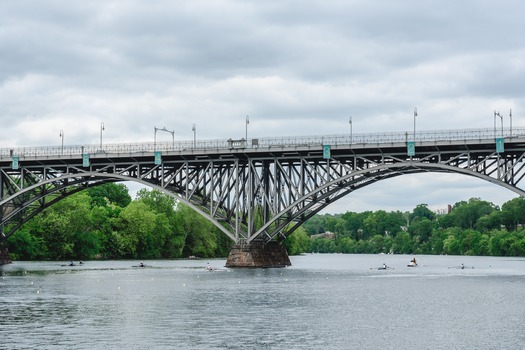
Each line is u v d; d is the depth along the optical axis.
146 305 70.25
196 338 51.09
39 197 131.62
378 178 117.31
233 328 55.47
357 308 68.19
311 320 59.91
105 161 127.06
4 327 55.75
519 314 64.19
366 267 163.88
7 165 132.12
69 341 49.81
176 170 125.75
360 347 48.12
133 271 131.38
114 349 47.19
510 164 108.06
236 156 120.00
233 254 124.62
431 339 51.03
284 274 118.44
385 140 110.19
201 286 92.44
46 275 117.81
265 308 68.00
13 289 88.31
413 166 109.62
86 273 124.06
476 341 50.28
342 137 112.62
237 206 120.62
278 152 116.38
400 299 76.75
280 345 48.59
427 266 173.88
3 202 129.62
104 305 70.12
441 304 72.00
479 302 73.88
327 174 114.00
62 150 126.94
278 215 118.06
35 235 187.62
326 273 128.75
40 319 60.12
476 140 105.00
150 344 48.84
